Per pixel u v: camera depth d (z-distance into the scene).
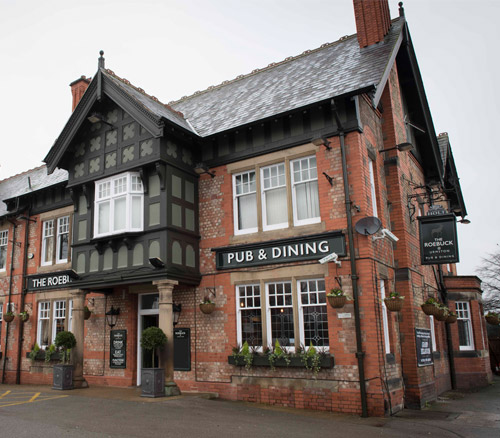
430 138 17.30
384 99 14.23
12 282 18.61
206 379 12.75
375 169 12.91
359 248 11.09
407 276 12.98
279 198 12.69
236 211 13.30
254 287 12.60
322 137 11.26
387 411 10.52
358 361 10.51
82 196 14.81
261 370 11.92
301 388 11.25
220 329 12.79
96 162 14.27
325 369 11.02
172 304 12.41
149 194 13.13
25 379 17.33
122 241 13.29
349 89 11.65
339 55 15.06
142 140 13.29
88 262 14.08
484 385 17.55
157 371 11.57
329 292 11.28
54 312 17.11
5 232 19.83
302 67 15.68
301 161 12.48
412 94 16.52
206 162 13.92
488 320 19.34
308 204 12.22
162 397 11.45
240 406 11.09
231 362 12.22
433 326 15.55
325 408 10.85
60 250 17.52
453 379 16.89
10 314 17.97
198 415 9.60
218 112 15.27
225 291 12.88
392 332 11.91
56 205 17.75
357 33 14.84
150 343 11.48
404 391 12.26
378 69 12.48
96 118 13.91
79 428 8.27
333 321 11.12
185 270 12.89
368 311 10.73
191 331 13.26
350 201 11.31
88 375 15.34
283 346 11.84
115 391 12.95
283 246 12.09
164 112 14.41
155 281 12.28
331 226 11.57
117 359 14.79
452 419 10.30
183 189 13.41
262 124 12.83
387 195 13.62
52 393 12.57
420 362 12.58
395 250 13.29
